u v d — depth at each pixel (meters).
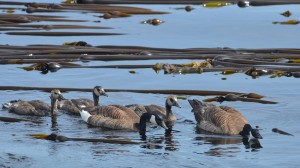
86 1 50.53
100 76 32.06
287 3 51.53
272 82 31.22
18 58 34.44
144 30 42.22
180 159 21.94
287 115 26.50
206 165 21.45
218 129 24.69
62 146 22.98
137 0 51.12
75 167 21.25
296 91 29.73
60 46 36.50
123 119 25.34
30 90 29.41
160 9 49.34
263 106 27.56
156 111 26.36
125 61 34.88
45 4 48.50
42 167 21.23
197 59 34.94
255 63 33.75
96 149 22.77
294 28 42.62
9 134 24.08
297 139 23.89
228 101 28.31
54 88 29.38
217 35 41.03
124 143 23.42
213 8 50.03
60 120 26.05
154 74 32.53
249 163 21.64
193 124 25.81
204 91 29.14
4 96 28.52
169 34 41.25
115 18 46.03
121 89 29.67
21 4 50.25
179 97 28.70
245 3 50.56
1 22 42.59
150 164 21.50
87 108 26.17
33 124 25.34
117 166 21.34
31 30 41.41
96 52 35.59
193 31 42.06
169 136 24.38
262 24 43.91
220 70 32.97
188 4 51.47
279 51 35.91
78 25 42.81
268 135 24.38
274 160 21.91
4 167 21.19
